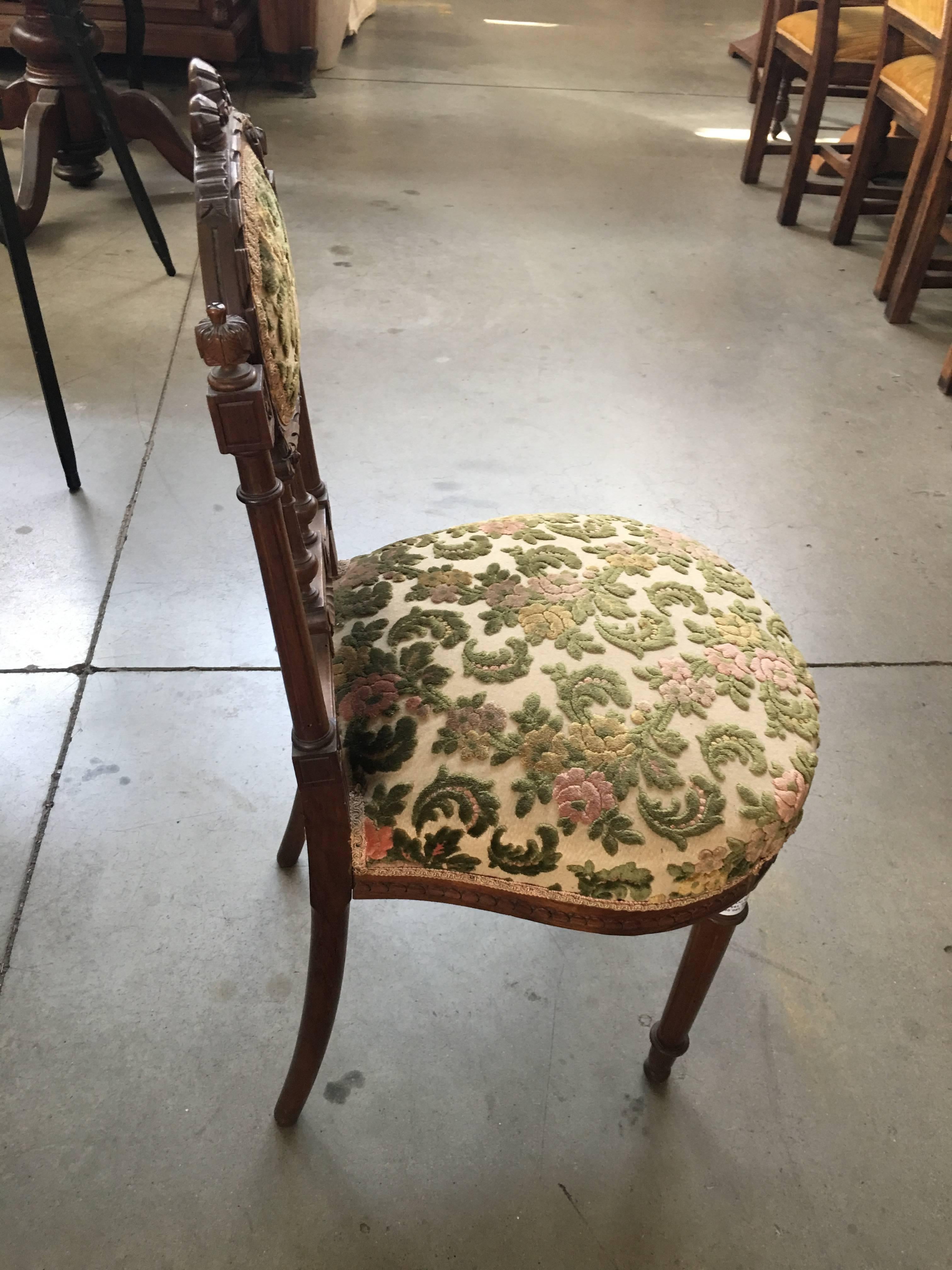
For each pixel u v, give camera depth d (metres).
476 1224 1.03
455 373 2.43
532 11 5.45
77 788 1.43
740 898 0.90
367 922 1.30
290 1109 1.07
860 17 3.08
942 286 2.72
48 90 2.78
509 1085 1.15
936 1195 1.08
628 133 3.95
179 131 3.04
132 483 1.99
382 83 4.21
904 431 2.34
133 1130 1.08
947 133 2.49
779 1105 1.14
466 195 3.32
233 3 3.72
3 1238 1.00
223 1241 1.01
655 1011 1.23
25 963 1.22
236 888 1.32
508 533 1.08
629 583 1.01
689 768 0.86
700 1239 1.03
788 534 2.00
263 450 0.63
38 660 1.61
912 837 1.45
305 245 2.92
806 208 3.49
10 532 1.85
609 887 0.82
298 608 0.72
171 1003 1.20
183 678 1.60
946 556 1.97
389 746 0.86
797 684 0.97
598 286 2.86
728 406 2.39
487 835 0.83
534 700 0.88
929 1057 1.20
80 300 2.56
